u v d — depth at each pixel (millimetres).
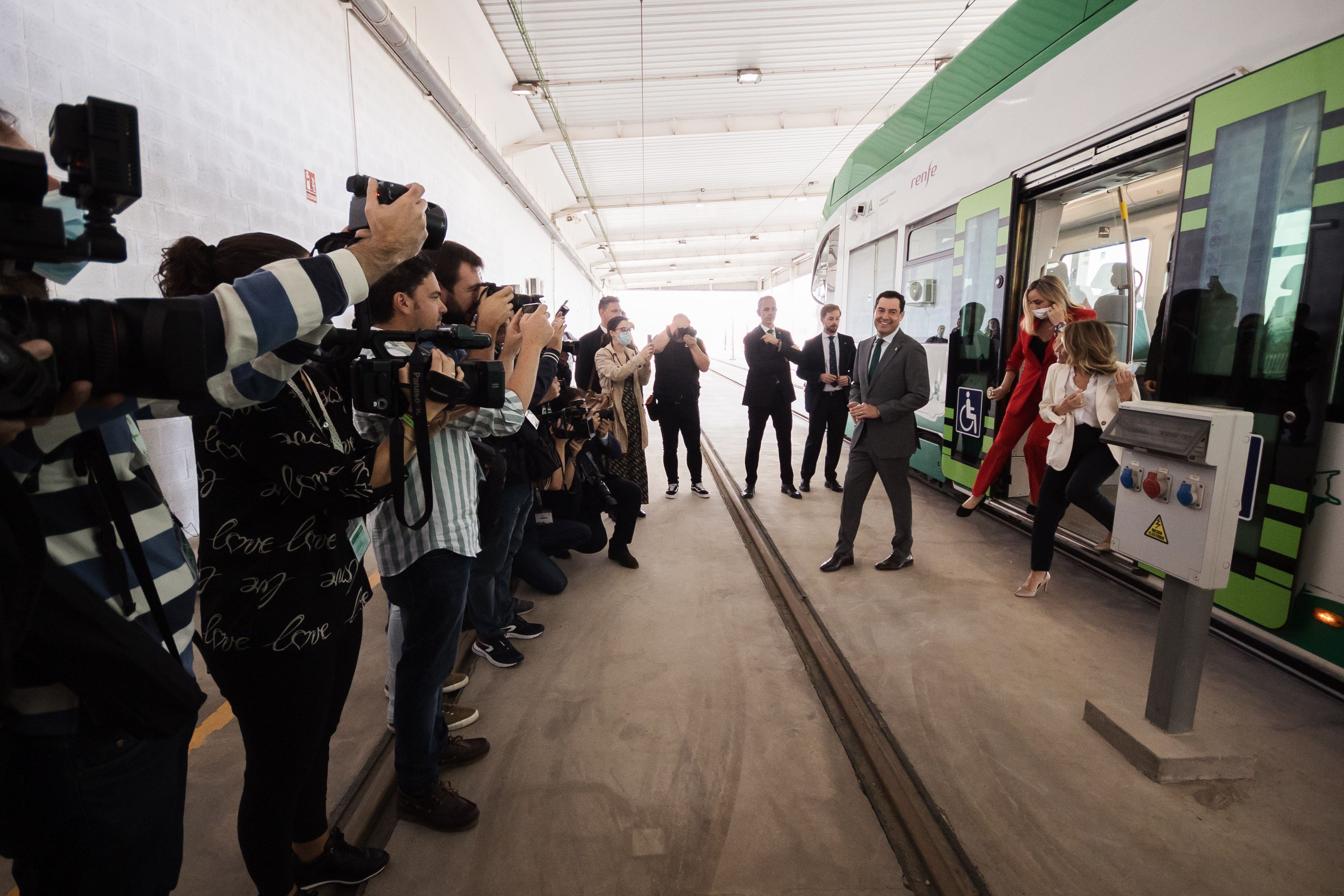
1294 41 2268
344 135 5480
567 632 2980
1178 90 2764
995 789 1904
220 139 3889
